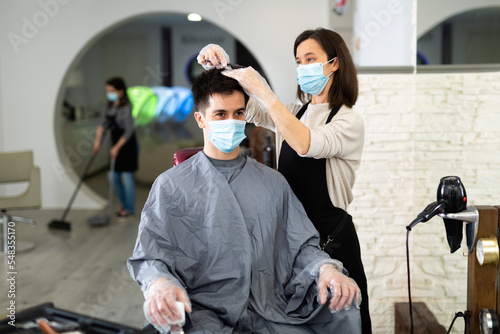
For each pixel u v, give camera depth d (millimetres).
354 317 1493
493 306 1661
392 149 2908
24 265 4184
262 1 5953
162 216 1575
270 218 1649
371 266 2977
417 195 2812
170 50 9969
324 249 1880
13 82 6172
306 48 1908
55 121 6230
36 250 4602
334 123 1844
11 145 6254
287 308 1587
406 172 2916
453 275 2236
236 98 1630
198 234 1598
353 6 5012
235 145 1642
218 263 1567
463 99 2039
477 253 1614
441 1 2307
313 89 1922
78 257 4391
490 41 1750
